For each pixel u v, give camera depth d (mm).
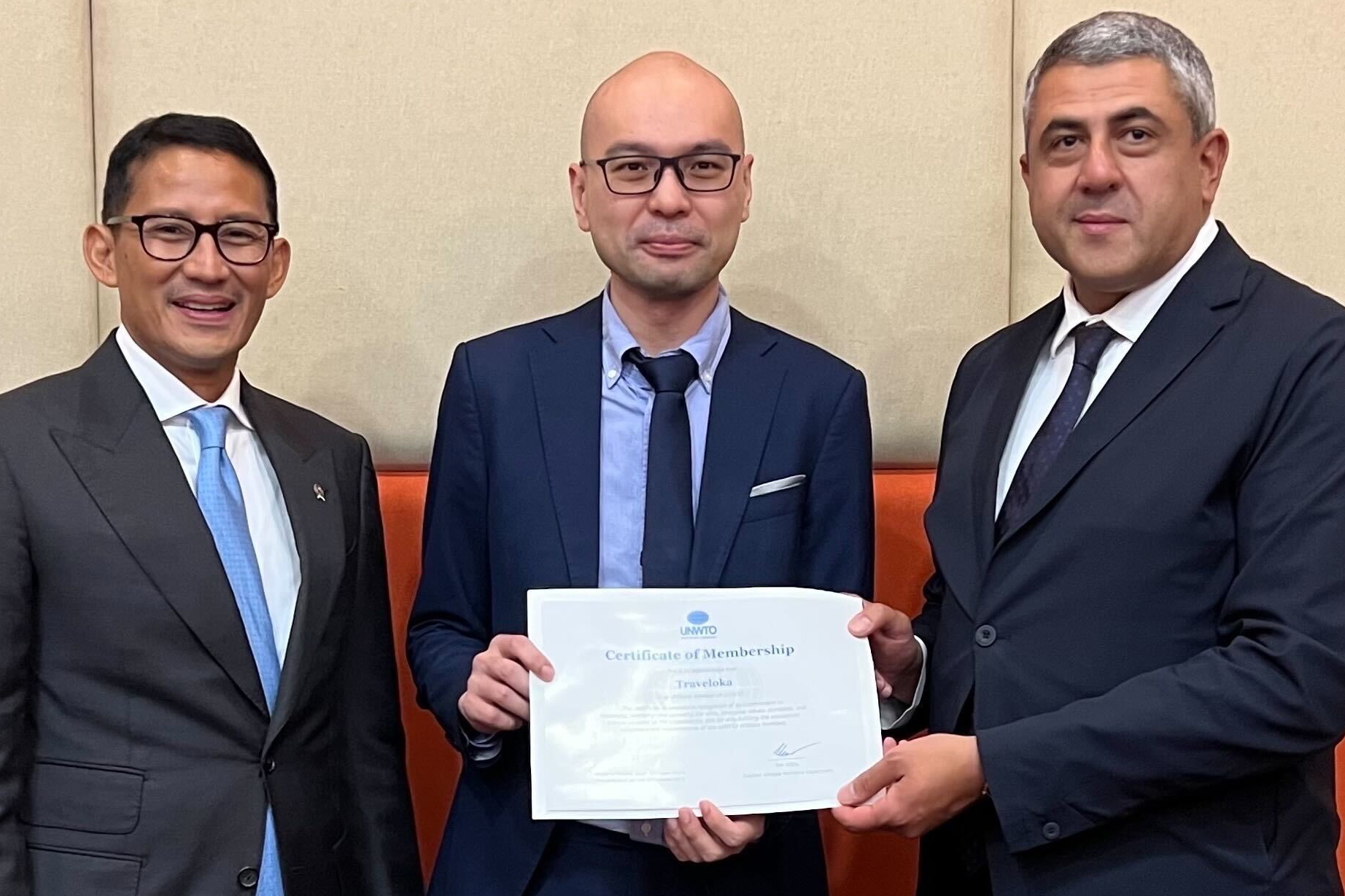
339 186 1783
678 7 1790
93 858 1174
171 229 1271
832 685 1240
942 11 1809
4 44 1748
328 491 1396
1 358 1768
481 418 1387
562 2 1782
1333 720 1086
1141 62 1206
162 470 1250
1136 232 1208
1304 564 1098
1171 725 1094
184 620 1214
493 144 1791
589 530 1311
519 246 1800
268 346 1792
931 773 1163
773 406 1366
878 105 1812
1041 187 1266
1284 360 1146
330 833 1327
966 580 1287
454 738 1330
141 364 1318
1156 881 1134
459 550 1401
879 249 1824
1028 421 1358
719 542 1306
